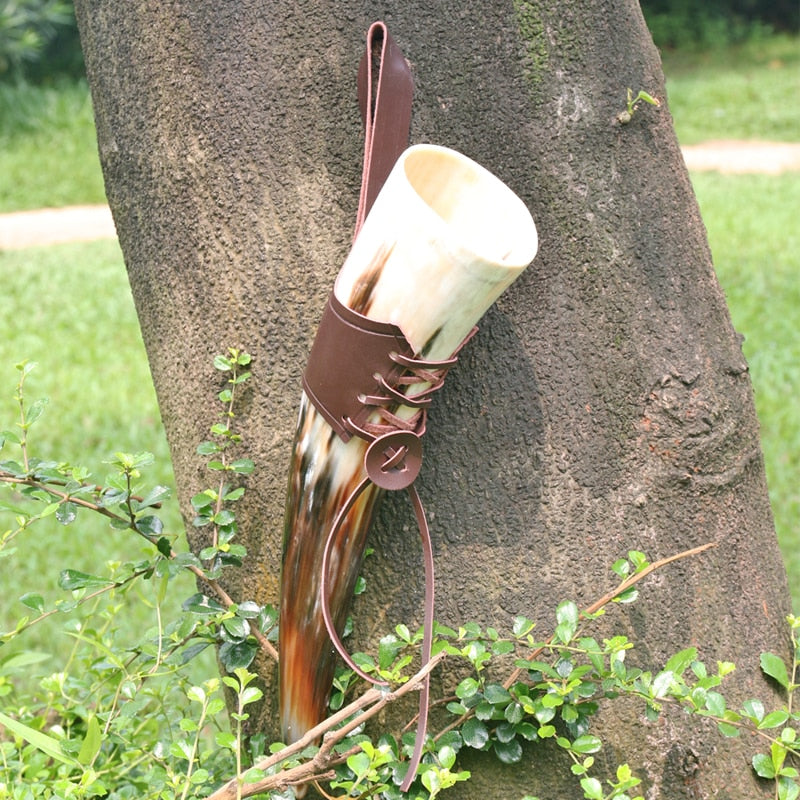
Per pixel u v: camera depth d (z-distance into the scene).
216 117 1.62
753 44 19.45
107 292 7.55
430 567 1.46
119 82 1.70
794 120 13.90
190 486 1.77
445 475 1.63
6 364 6.07
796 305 6.68
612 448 1.64
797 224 8.67
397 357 1.39
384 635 1.64
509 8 1.58
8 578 3.78
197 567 1.66
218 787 1.76
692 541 1.67
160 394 1.81
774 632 1.76
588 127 1.61
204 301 1.68
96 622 3.39
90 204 11.15
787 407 5.25
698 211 1.76
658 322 1.65
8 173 11.65
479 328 1.62
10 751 1.92
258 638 1.65
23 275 7.99
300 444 1.52
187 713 2.26
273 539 1.68
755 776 1.65
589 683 1.55
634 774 1.62
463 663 1.61
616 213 1.63
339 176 1.61
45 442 4.92
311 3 1.58
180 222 1.68
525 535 1.63
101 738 1.70
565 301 1.63
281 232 1.63
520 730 1.55
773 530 1.85
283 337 1.64
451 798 1.62
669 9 20.12
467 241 1.45
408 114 1.53
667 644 1.65
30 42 12.52
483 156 1.60
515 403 1.62
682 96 15.41
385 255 1.36
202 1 1.61
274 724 1.73
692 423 1.65
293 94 1.60
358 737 1.56
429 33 1.57
